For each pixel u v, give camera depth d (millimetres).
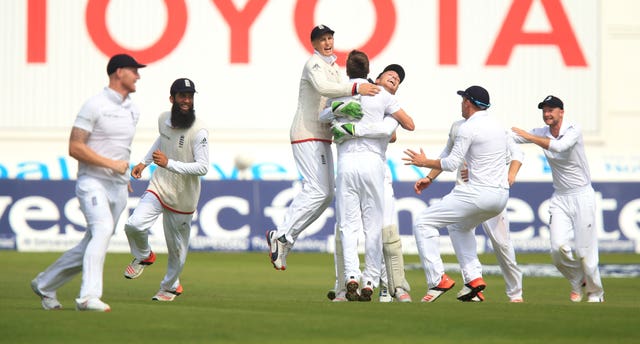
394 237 33812
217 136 78562
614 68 81500
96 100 26766
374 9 78750
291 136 33812
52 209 71250
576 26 79938
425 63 79125
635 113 81250
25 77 78625
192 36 78688
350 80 33156
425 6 79125
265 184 71625
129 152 27609
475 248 34406
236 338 22328
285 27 79000
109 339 21938
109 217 26766
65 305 29969
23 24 78500
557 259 37938
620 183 73188
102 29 78562
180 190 33000
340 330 23688
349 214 32375
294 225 33625
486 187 33094
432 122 79250
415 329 24016
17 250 70750
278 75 79000
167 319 25109
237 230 71250
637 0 81188
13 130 78562
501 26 79500
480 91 33125
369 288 32031
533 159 77188
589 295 38188
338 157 32562
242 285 44781
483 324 24984
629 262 63312
